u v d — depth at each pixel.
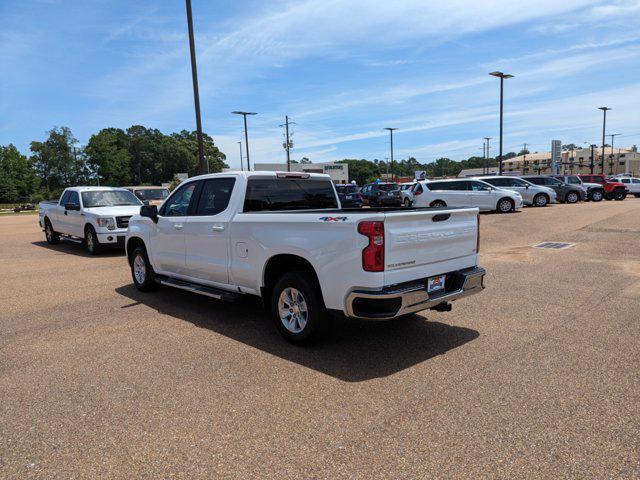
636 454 2.75
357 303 4.03
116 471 2.71
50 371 4.23
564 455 2.75
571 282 7.30
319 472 2.65
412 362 4.25
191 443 3.00
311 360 4.35
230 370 4.16
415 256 4.24
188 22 14.86
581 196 27.55
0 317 6.11
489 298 6.46
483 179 24.19
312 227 4.36
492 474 2.59
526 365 4.11
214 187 5.80
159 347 4.80
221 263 5.53
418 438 2.98
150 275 7.13
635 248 10.30
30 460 2.84
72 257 11.60
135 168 134.12
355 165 148.62
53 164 113.31
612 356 4.27
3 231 20.61
